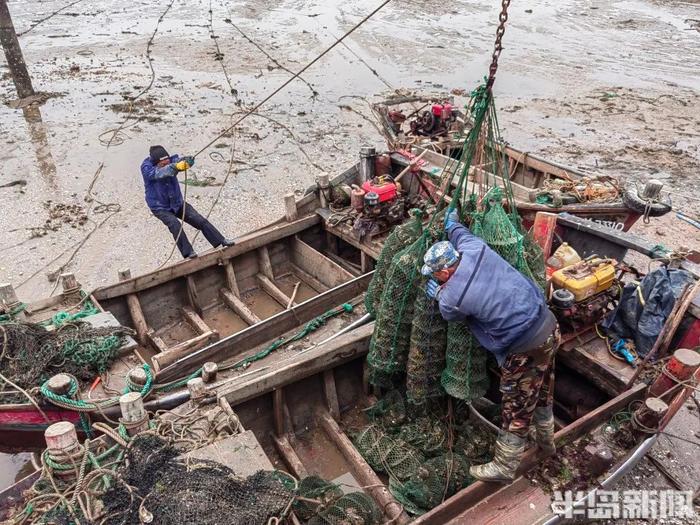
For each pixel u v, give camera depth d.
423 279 3.98
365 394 5.26
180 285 6.50
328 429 4.84
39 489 3.42
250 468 3.49
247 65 17.88
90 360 4.62
